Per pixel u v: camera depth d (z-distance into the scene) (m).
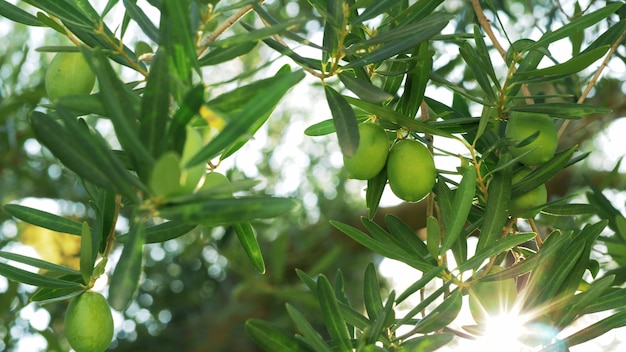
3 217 1.15
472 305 0.50
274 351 0.44
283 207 0.37
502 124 0.59
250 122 0.37
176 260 1.47
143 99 0.39
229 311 1.38
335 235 1.37
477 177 0.52
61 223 0.50
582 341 0.49
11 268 0.47
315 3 0.48
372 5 0.46
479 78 0.52
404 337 0.46
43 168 1.23
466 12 0.82
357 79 0.47
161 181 0.36
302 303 1.18
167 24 0.40
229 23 0.47
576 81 0.76
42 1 0.46
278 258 1.08
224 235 0.82
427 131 0.51
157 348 1.45
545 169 0.52
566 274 0.49
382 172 0.53
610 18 0.74
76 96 0.39
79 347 0.46
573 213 0.55
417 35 0.47
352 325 0.51
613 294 0.51
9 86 1.12
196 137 0.39
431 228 0.48
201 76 0.41
